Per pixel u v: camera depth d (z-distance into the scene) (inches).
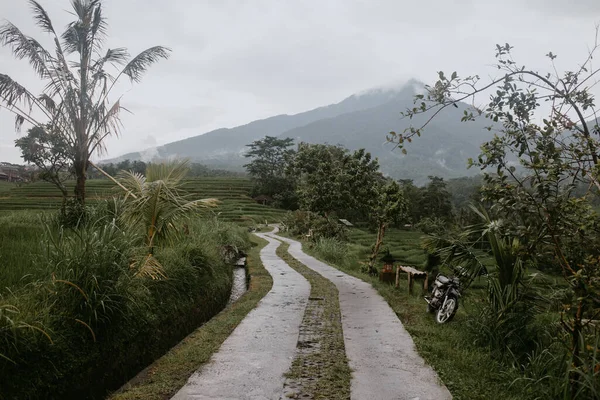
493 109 177.9
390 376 199.6
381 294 436.5
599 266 155.3
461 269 296.4
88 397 183.9
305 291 451.5
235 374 198.1
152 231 352.2
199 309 347.3
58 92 615.5
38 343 164.7
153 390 179.6
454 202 4758.9
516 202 167.2
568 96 169.2
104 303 204.4
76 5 623.2
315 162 823.7
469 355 229.9
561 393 167.9
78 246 215.3
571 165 163.0
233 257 705.0
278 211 3479.3
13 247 317.1
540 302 239.0
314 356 228.7
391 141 182.2
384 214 718.5
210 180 4512.8
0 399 143.0
